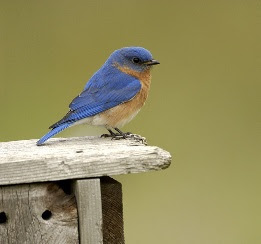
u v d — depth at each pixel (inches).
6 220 346.9
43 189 346.9
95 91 436.1
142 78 451.2
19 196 345.7
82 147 374.3
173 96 706.2
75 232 347.9
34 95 681.0
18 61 700.0
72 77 690.8
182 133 685.9
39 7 725.3
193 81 723.4
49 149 371.9
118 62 451.2
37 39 710.5
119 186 361.7
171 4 745.0
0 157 349.1
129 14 733.9
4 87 684.1
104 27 722.2
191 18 748.6
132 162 346.3
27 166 343.0
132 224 611.8
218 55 734.5
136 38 729.6
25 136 653.3
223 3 753.6
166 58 727.1
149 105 700.0
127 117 440.1
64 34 715.4
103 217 361.4
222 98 708.7
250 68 732.0
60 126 415.2
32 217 346.3
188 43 737.6
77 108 428.5
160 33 735.7
